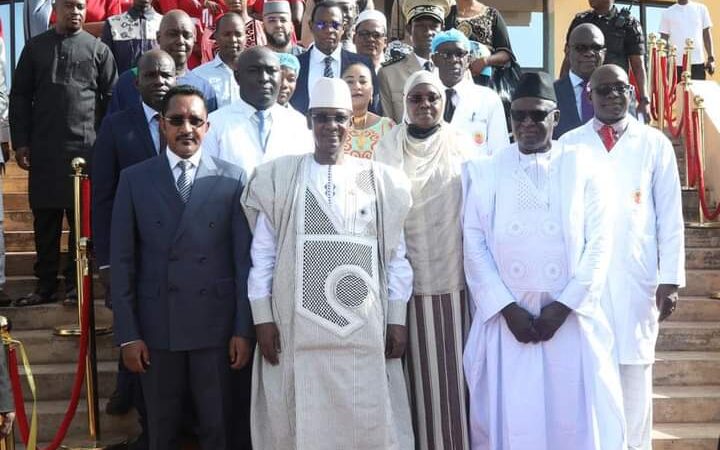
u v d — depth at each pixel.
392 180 4.89
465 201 5.02
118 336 4.70
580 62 6.06
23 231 7.83
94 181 5.50
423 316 5.02
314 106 4.81
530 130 4.87
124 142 5.47
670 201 5.26
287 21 6.79
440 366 5.00
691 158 8.31
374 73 6.43
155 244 4.75
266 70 5.27
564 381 4.82
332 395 4.64
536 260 4.83
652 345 5.24
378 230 4.83
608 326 4.89
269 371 4.78
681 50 11.54
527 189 4.89
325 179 4.80
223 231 4.82
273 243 4.84
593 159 5.00
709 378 6.44
